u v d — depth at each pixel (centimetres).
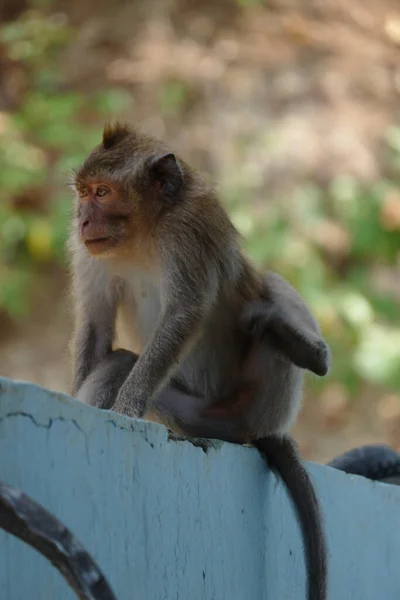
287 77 3441
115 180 1211
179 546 923
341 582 1269
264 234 3120
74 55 3488
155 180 1224
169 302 1207
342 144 3322
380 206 3238
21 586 685
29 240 3159
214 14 3591
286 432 1242
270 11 3625
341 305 3086
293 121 3350
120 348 1297
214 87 3412
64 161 3148
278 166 3272
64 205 3127
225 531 1030
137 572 841
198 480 975
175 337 1188
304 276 3081
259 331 1272
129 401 1150
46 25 3466
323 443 3231
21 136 3222
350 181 3269
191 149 3319
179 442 941
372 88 3478
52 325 3241
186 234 1217
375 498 1396
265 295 1316
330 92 3428
